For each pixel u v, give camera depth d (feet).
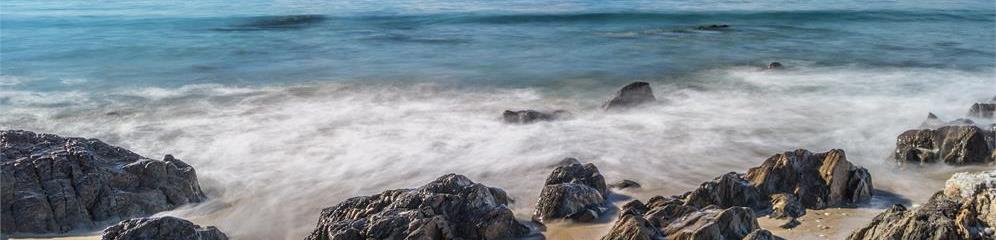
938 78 105.81
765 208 46.24
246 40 160.86
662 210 43.39
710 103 87.35
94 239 44.01
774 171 48.55
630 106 82.17
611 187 53.88
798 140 69.77
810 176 48.52
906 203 48.55
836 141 68.80
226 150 67.67
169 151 68.03
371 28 183.62
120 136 74.69
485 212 43.16
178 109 87.45
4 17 206.90
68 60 132.36
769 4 240.73
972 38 151.12
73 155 49.83
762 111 83.05
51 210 46.44
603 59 130.21
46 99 95.50
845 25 179.32
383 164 62.90
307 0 280.10
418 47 148.66
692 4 245.45
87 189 48.01
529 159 63.41
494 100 93.09
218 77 113.29
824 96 92.38
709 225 38.11
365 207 44.70
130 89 102.73
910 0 246.47
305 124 77.87
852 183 48.44
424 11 225.97
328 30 179.63
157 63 128.77
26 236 45.09
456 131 73.97
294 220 50.26
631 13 206.08
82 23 192.85
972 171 54.70
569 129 73.61
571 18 199.52
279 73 116.78
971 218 36.42
